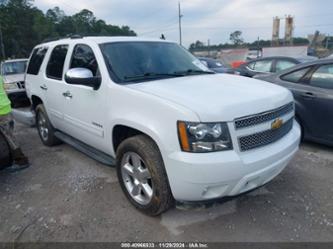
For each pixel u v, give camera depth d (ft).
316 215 9.93
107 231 9.43
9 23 196.85
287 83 16.12
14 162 14.17
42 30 215.31
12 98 25.90
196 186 8.09
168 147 8.34
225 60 123.24
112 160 11.66
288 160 9.65
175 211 10.34
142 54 12.23
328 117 14.32
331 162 13.96
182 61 13.15
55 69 14.61
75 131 13.52
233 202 10.80
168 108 8.35
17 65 31.76
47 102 15.46
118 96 10.10
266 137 8.88
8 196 11.87
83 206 10.87
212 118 7.89
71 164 14.80
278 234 9.05
